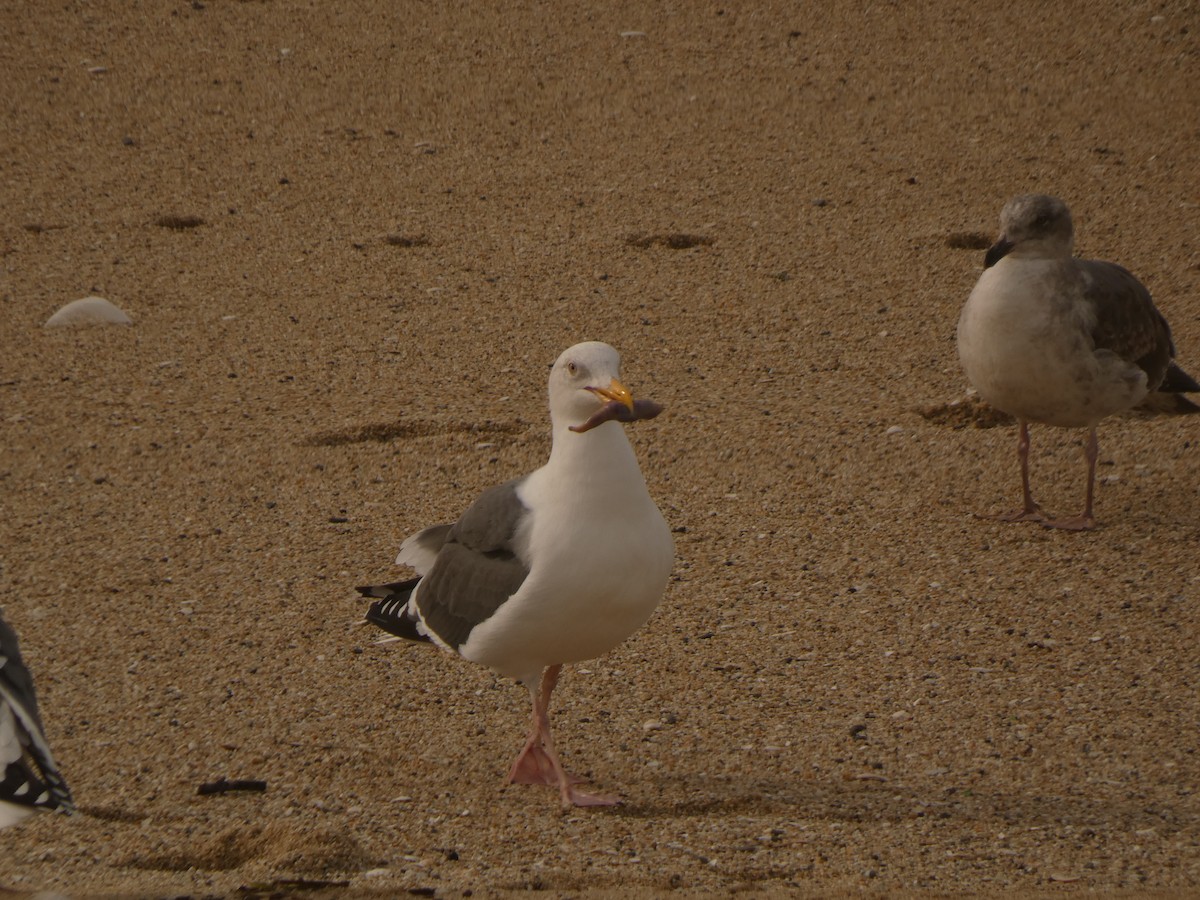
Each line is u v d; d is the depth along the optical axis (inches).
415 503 491.8
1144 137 836.0
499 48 970.7
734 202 775.1
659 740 345.4
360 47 977.5
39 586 436.5
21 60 964.0
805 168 811.4
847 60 940.6
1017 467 515.2
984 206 761.0
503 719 358.0
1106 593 419.5
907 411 560.1
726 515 480.7
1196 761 329.1
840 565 443.8
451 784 325.4
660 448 533.0
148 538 468.8
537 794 320.5
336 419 558.6
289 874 284.7
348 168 828.0
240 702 366.9
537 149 846.5
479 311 661.9
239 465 522.3
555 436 311.0
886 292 673.0
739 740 344.5
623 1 1030.4
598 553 302.8
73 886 280.5
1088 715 351.9
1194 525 463.5
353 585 435.5
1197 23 956.6
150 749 343.3
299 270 710.5
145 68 952.9
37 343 636.7
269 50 975.0
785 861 287.7
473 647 319.0
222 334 642.8
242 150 853.2
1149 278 670.5
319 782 326.3
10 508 492.4
